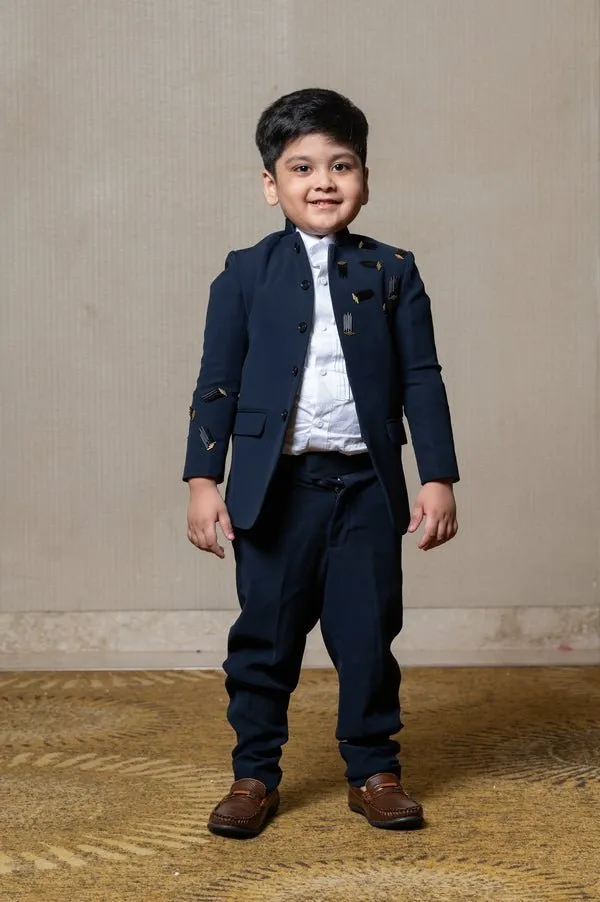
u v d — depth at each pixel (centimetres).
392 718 195
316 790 209
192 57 356
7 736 252
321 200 192
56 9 355
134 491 360
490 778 217
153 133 357
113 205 357
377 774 193
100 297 358
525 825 188
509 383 360
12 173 357
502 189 358
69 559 360
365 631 192
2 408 359
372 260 197
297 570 191
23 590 361
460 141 357
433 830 186
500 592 362
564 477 362
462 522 360
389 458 191
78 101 356
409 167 357
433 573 361
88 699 291
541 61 357
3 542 360
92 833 186
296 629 193
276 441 187
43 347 358
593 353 361
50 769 225
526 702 285
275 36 356
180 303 359
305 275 193
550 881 163
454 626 360
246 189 358
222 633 360
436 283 358
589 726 259
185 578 361
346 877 166
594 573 362
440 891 160
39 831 187
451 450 195
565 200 359
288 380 189
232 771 223
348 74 356
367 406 189
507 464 361
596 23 357
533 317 360
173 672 327
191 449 195
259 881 164
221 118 357
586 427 362
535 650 358
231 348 197
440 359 359
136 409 360
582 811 196
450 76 357
